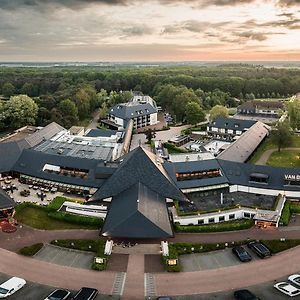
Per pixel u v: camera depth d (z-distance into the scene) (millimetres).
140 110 192625
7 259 67750
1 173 105562
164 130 181750
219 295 58562
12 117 176625
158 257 69062
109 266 66062
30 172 103250
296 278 61188
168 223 73688
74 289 59812
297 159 128500
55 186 99375
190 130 176875
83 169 99750
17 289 59094
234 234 76938
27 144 117688
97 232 77688
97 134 157125
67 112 192250
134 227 70000
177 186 91750
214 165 98938
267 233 77125
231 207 84750
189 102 192250
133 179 88062
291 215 85438
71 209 85125
